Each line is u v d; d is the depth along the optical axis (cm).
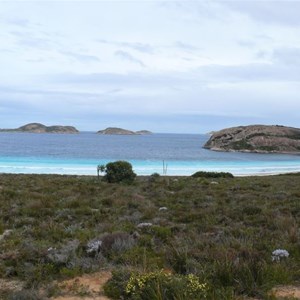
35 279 691
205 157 10544
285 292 638
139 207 1559
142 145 16925
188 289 572
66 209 1450
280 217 1248
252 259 715
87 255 832
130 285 599
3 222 1232
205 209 1491
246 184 2780
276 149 14688
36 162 6950
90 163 6944
